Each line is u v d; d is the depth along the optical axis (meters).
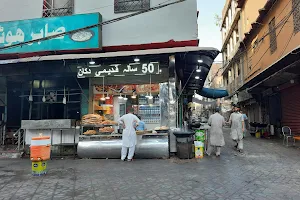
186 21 9.46
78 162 7.67
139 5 9.84
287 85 12.26
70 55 8.57
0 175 6.02
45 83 11.12
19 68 10.44
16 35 9.91
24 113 11.26
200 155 8.02
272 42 13.90
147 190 4.67
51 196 4.39
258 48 16.86
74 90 10.84
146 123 10.06
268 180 5.23
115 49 9.83
